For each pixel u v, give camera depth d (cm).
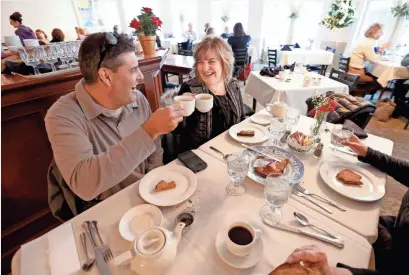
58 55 133
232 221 67
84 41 79
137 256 49
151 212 69
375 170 89
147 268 48
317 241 61
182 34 852
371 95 398
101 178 69
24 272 53
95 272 54
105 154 71
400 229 76
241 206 73
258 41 696
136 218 67
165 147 148
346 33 552
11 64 122
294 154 101
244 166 79
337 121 163
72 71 124
